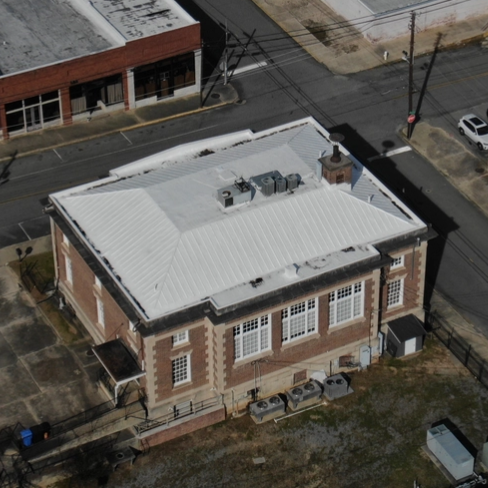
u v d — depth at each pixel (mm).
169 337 70188
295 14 111625
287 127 84125
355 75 104750
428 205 91688
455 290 84500
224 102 101500
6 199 90812
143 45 96812
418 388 77000
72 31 99562
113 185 78062
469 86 103875
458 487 70625
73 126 98062
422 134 98562
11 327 79500
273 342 73438
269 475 71562
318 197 75562
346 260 73500
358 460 72500
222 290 71250
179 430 73312
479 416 75188
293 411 75250
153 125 98938
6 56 96375
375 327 77188
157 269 71625
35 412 73562
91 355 77625
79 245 74688
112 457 71125
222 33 109062
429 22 109500
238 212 74000
